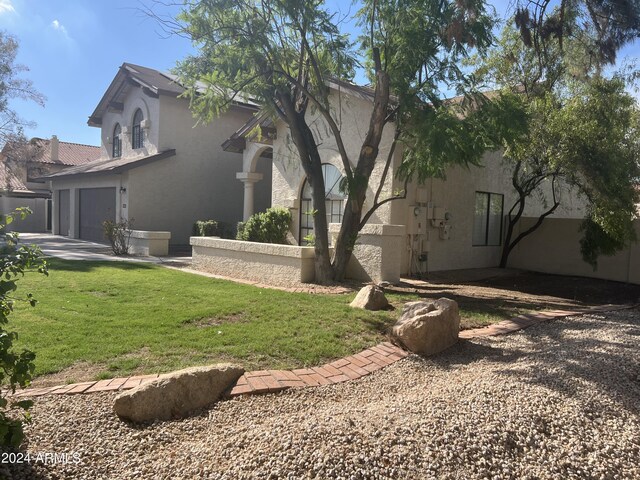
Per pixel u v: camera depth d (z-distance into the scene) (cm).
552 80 1269
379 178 1246
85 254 1611
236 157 2205
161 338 597
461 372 534
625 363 542
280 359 555
